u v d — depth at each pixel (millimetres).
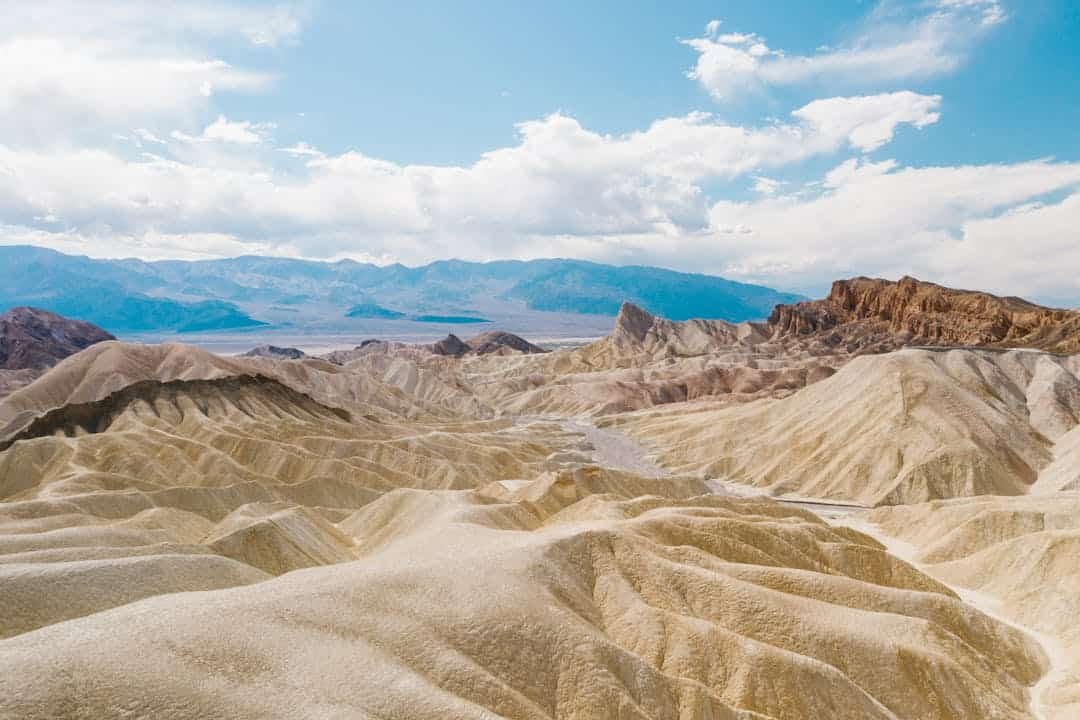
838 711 43812
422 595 43188
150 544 65938
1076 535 72000
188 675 30578
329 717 29734
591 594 51750
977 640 58375
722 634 47156
